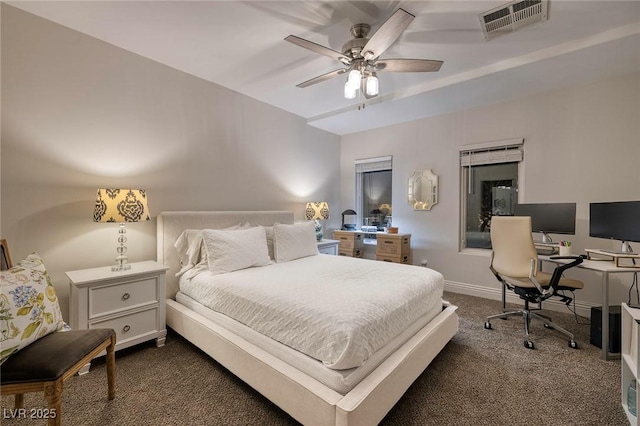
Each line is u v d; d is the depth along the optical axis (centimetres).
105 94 247
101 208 217
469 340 250
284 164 419
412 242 440
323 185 493
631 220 239
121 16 212
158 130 282
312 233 339
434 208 418
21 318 133
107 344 164
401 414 160
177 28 227
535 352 229
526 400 171
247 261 259
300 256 315
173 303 254
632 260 234
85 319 196
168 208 290
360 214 516
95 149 242
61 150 224
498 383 188
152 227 278
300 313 159
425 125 427
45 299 149
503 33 230
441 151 411
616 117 289
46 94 217
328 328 144
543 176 330
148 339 228
